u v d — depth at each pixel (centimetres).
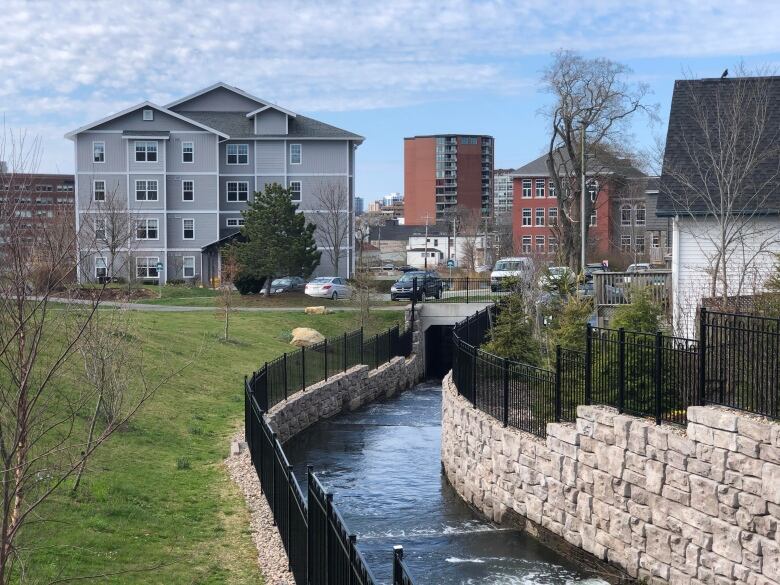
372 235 16712
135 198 6288
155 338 2955
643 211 7894
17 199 971
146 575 1088
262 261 4947
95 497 1338
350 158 6756
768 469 1098
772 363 1166
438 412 3025
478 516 1786
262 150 6669
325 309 4409
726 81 2622
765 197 2291
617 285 2625
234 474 1627
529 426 1712
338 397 2972
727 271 2352
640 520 1334
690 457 1230
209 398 2420
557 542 1541
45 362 1627
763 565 1105
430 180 18325
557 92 5103
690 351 1354
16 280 916
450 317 4309
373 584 675
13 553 945
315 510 1005
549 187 9644
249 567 1161
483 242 11494
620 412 1413
